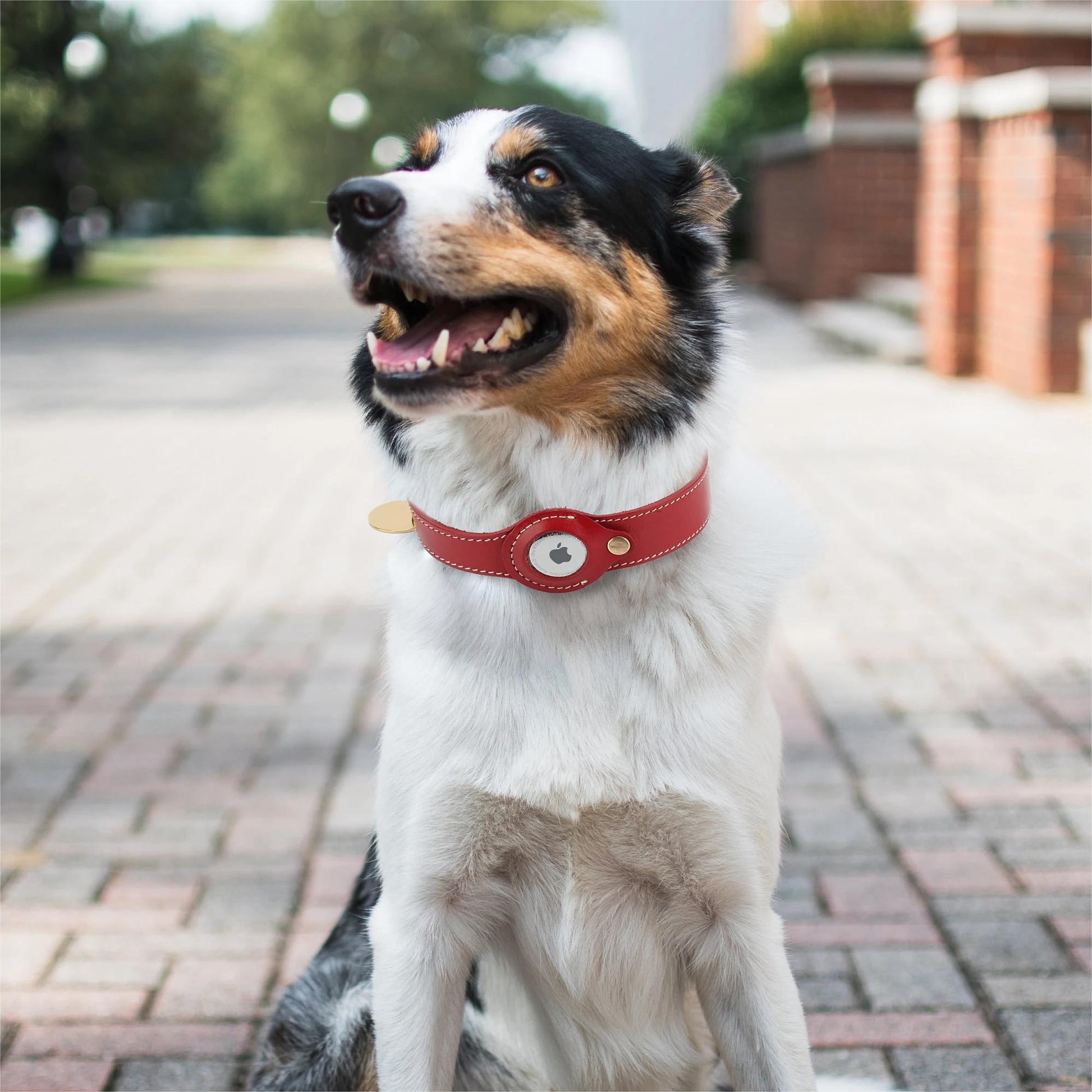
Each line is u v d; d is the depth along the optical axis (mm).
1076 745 4336
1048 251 10445
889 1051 2836
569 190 2316
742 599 2297
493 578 2260
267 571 6730
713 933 2330
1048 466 8516
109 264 38406
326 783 4199
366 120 48625
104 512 8102
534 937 2389
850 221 17188
